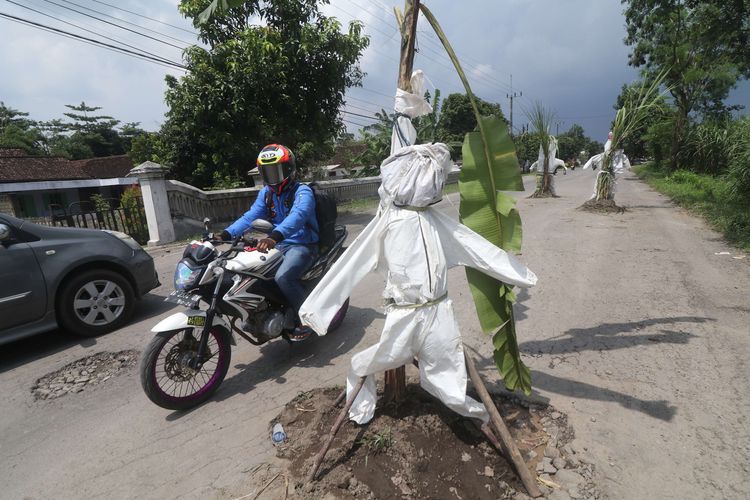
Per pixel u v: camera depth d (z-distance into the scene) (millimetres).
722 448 2344
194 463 2477
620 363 3305
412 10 2201
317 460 2219
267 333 3482
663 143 27891
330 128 13320
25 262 4062
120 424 2953
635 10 15203
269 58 10898
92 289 4547
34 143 41594
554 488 2137
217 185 13500
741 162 9820
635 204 12984
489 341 3834
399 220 2227
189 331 3146
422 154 2137
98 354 4164
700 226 8836
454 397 2211
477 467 2250
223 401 3139
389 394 2670
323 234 3871
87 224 9641
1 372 3896
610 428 2555
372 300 5188
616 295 4805
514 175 2324
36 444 2797
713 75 20578
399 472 2211
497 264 2305
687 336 3682
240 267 3287
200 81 10852
